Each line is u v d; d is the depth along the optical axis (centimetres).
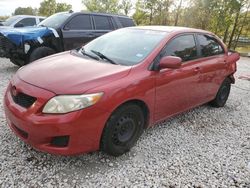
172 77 379
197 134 426
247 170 338
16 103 306
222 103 563
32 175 292
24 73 335
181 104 423
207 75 465
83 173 303
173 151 368
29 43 698
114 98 300
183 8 2148
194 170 328
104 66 340
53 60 372
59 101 278
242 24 2047
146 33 416
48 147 284
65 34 758
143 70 343
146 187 290
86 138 290
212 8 2005
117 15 905
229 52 562
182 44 417
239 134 442
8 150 332
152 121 372
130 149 357
